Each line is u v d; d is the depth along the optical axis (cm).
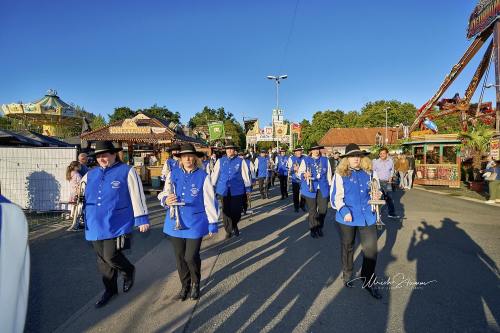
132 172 369
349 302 366
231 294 388
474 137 1644
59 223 785
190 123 8100
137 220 361
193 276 370
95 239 345
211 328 311
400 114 6550
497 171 1164
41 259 514
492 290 398
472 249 571
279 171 1243
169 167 896
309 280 430
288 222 802
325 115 7131
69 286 410
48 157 889
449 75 2819
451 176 1712
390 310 347
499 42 2056
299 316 335
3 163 889
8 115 2141
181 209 363
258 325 317
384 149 848
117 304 361
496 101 1981
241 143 6638
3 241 121
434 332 304
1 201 147
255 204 1112
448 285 414
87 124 1883
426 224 777
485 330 307
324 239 638
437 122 4628
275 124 2841
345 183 393
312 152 675
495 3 2088
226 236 658
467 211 962
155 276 446
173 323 321
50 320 325
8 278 119
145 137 1800
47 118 2247
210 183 375
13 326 118
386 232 698
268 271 463
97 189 352
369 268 382
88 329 309
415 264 493
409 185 1658
